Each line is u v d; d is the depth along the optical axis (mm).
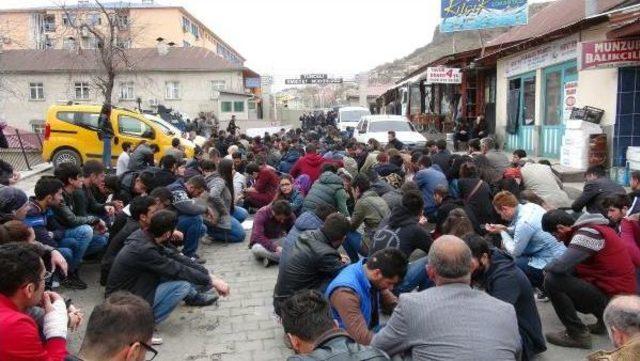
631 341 2379
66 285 6176
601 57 10562
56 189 5496
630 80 11359
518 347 2764
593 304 4508
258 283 6449
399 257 3650
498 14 18609
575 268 4656
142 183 7168
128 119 15453
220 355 4605
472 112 22250
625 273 4480
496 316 2762
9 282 2721
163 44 42844
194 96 41906
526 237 5168
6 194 4938
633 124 11430
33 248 2906
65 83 40594
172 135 15883
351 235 6531
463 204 6438
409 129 17812
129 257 4793
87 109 15398
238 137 18438
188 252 7102
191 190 7969
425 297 2877
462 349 2650
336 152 11883
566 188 10117
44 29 52406
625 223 5023
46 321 3072
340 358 2305
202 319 5375
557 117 14945
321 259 4363
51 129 15266
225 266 7168
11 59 41500
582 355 4469
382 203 6383
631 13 10344
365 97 51656
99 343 1979
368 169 9469
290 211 6559
